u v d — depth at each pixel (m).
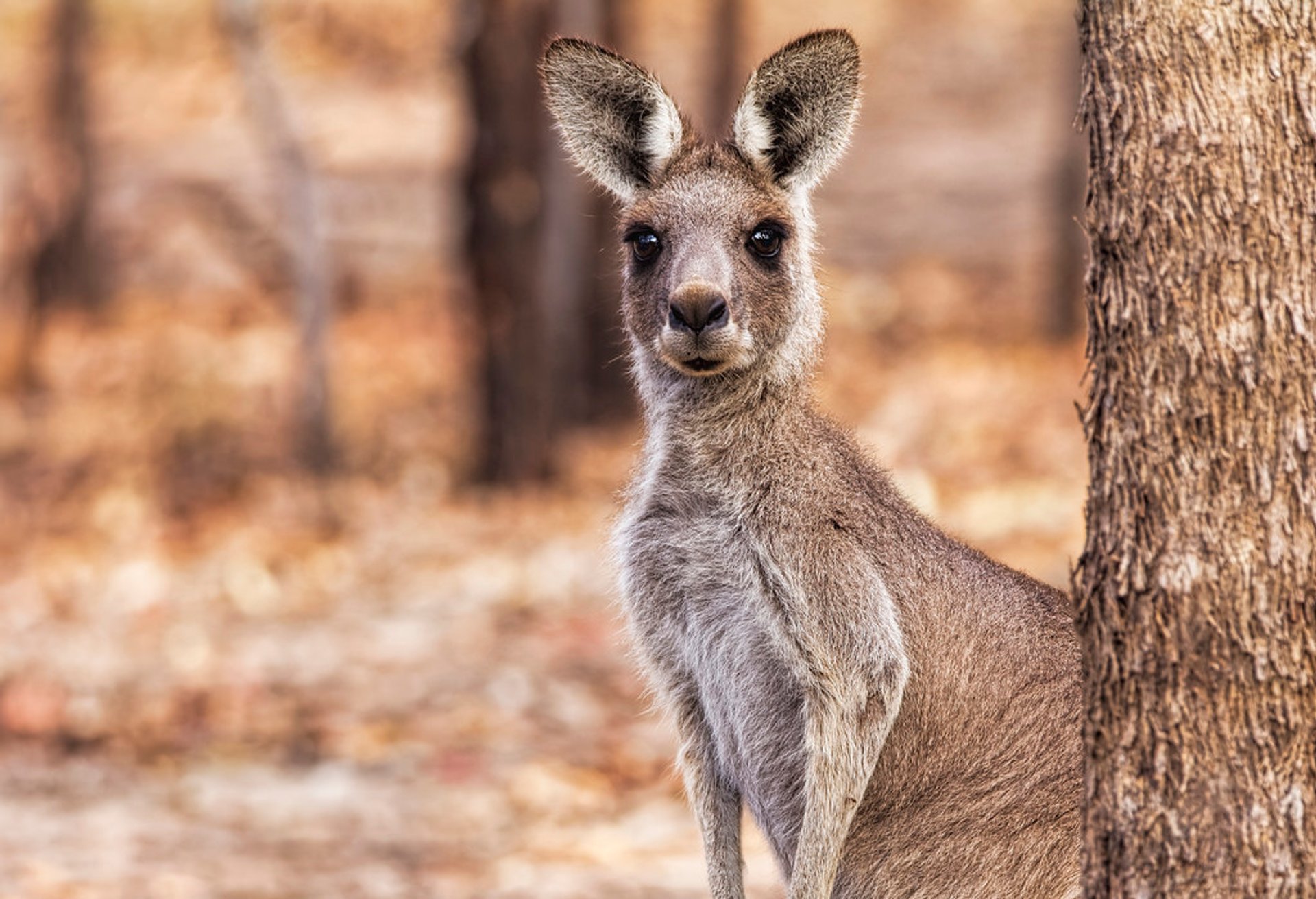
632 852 10.71
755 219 7.41
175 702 13.47
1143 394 5.43
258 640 15.18
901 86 37.97
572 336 22.67
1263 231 5.23
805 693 6.94
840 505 7.02
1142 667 5.46
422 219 31.50
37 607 16.52
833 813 6.86
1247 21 5.25
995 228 31.23
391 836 11.03
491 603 15.86
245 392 23.44
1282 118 5.23
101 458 21.62
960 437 20.53
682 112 7.84
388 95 36.91
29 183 28.61
